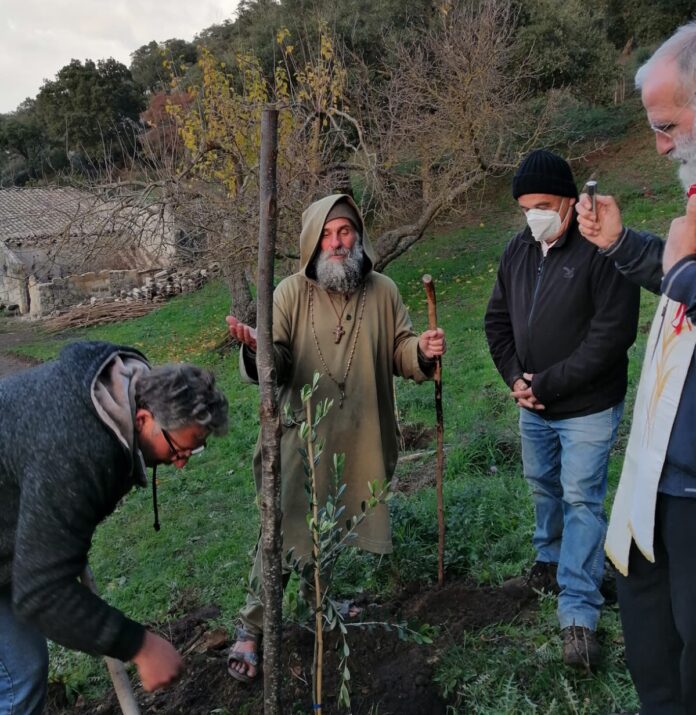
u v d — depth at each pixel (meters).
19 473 1.96
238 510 6.05
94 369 2.00
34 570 1.91
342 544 2.57
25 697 2.33
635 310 2.79
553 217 2.82
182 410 1.99
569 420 2.93
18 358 19.53
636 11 22.27
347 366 3.03
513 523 4.05
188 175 11.77
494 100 12.77
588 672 2.72
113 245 12.24
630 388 5.91
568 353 2.91
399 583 3.69
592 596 2.88
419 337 3.06
